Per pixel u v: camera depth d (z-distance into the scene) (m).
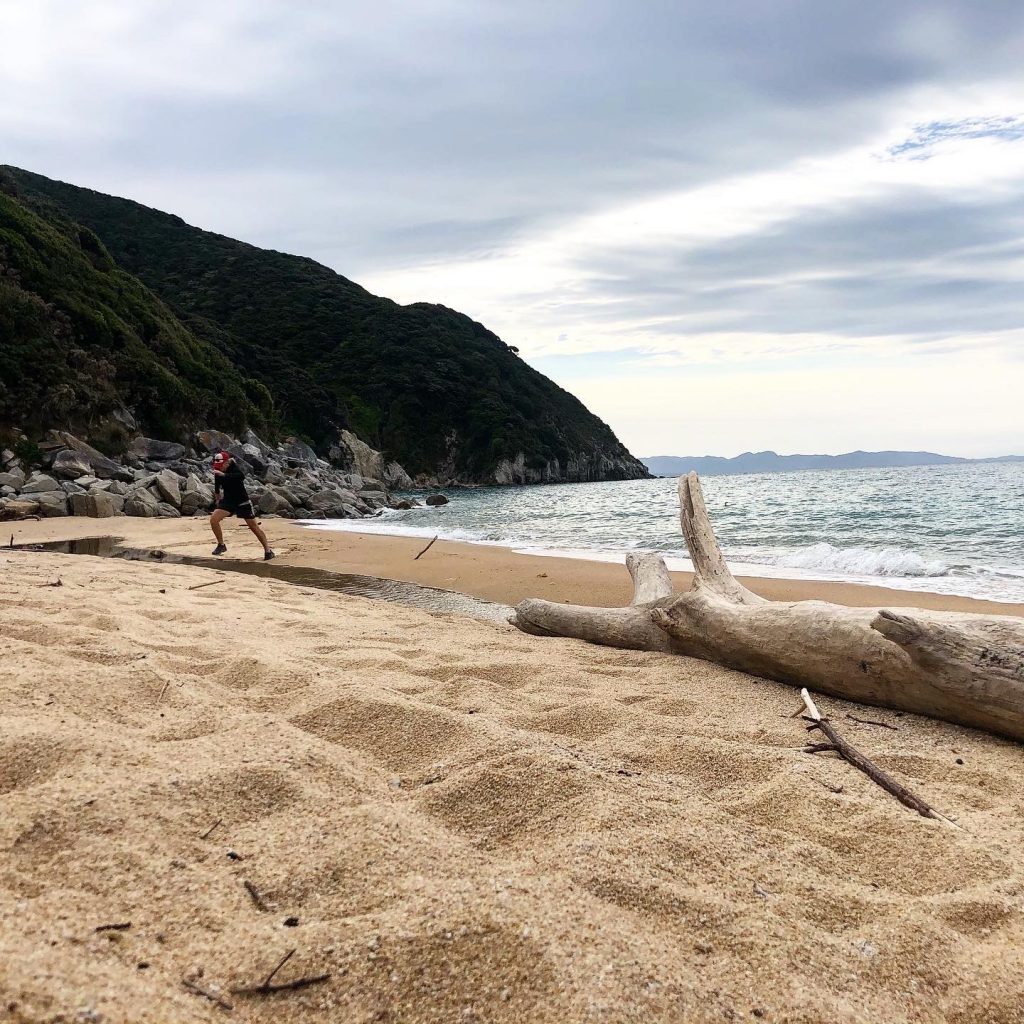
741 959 1.60
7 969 1.19
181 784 2.06
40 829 1.74
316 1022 1.31
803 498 23.80
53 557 9.29
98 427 28.11
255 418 39.78
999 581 8.00
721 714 3.58
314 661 4.02
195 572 8.55
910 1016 1.53
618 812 2.17
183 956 1.41
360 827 1.96
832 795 2.48
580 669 4.34
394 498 37.94
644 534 14.57
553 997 1.40
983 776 2.81
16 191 43.81
